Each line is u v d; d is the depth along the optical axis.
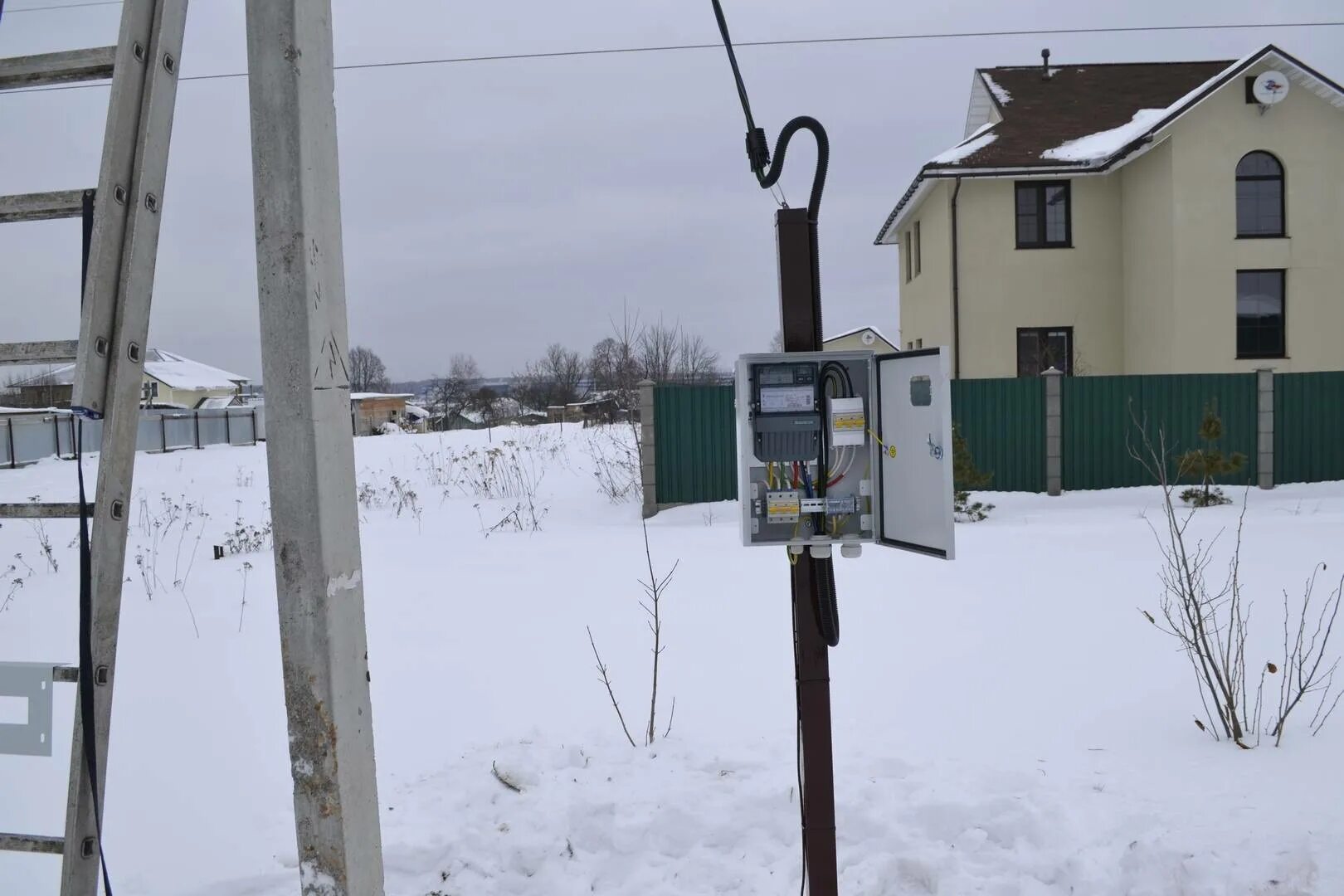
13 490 19.45
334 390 2.19
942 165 20.83
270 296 2.12
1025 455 15.12
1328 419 15.12
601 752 4.61
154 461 27.06
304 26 2.11
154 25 2.36
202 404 57.03
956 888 3.47
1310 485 14.96
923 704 5.38
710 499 14.55
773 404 2.99
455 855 3.78
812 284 3.02
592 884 3.62
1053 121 22.27
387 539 12.81
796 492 2.98
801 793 3.04
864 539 2.98
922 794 4.00
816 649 3.03
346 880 2.13
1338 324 19.47
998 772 4.20
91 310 2.25
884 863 3.60
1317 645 6.22
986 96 24.94
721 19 3.01
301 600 2.12
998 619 7.20
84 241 2.35
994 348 21.34
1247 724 4.66
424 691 6.00
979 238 21.25
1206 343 19.30
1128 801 3.90
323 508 2.12
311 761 2.13
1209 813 3.72
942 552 2.62
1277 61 18.98
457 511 15.35
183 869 3.76
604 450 21.14
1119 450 15.27
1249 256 19.34
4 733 2.34
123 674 6.50
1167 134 19.27
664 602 8.23
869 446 2.99
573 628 7.47
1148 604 7.52
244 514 16.14
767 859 3.69
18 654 7.02
